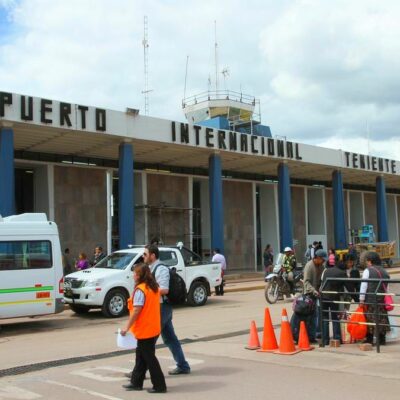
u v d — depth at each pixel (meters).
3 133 20.55
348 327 9.87
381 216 41.28
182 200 34.84
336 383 7.19
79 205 29.69
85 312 16.48
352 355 9.05
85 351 10.34
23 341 11.90
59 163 28.86
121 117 24.08
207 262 18.38
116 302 15.59
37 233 13.66
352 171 39.12
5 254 13.12
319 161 34.72
